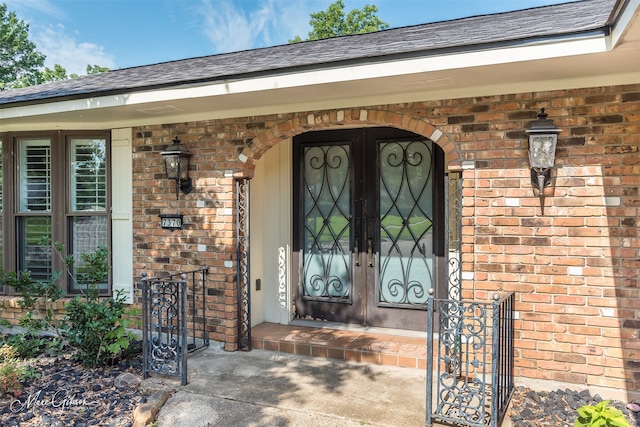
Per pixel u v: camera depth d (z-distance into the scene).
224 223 4.56
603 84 3.31
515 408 3.13
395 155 4.86
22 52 26.64
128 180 5.02
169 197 4.83
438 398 2.96
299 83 3.51
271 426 2.97
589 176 3.37
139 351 4.46
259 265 5.27
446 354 3.44
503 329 3.06
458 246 3.97
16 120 4.97
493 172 3.61
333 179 5.15
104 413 3.16
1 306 5.34
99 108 4.31
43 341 4.46
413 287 4.81
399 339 4.55
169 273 4.83
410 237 4.82
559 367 3.47
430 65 3.12
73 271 5.26
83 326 4.01
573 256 3.42
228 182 4.55
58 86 5.77
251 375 3.85
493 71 3.17
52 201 5.23
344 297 5.11
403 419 3.05
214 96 3.88
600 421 2.10
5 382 3.38
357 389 3.55
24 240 5.40
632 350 3.29
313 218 5.25
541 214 3.49
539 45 2.85
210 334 4.64
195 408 3.21
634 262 3.27
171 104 4.20
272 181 5.34
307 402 3.31
